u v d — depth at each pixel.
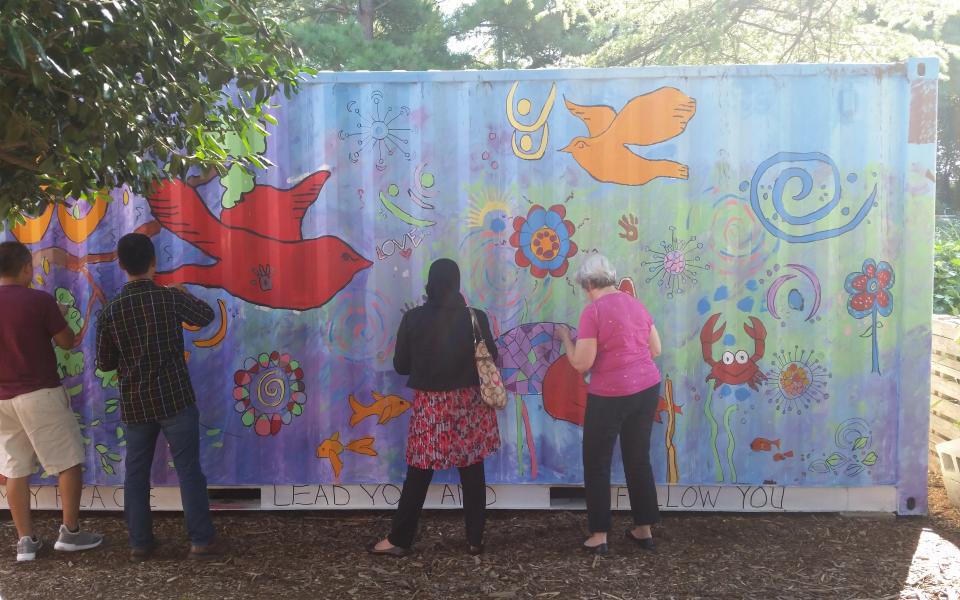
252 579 3.85
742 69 4.42
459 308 3.94
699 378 4.55
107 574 3.93
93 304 4.60
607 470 4.05
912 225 4.43
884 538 4.28
